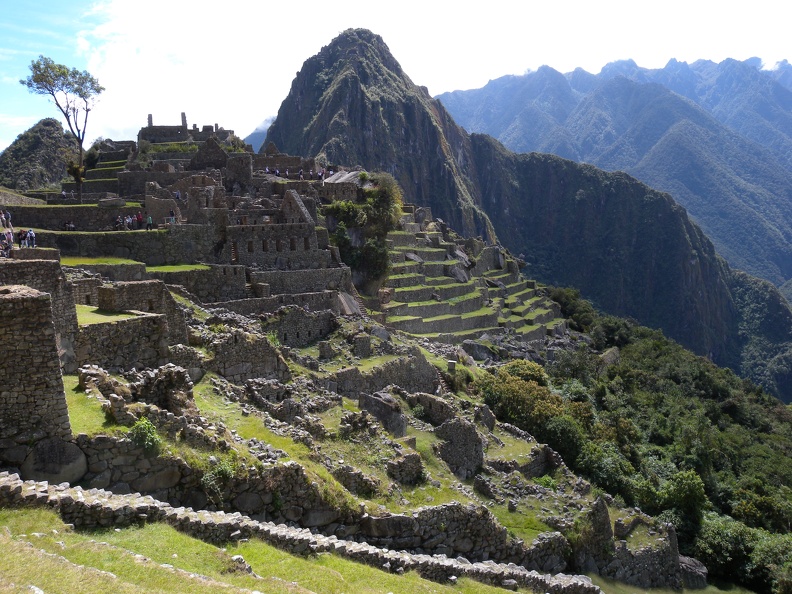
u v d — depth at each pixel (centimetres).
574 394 6188
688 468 6000
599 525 3167
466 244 12062
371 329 4300
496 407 4438
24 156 12450
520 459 3609
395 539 2142
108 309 2414
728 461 7494
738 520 5509
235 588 1291
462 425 3291
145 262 4156
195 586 1259
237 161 6575
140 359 2275
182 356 2422
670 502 4444
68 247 3925
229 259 4541
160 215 4834
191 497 1688
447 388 4341
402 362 3947
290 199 5241
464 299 8581
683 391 10662
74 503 1397
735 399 11031
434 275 8969
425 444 3066
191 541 1477
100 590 1144
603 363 9956
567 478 3594
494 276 12362
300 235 4969
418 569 1997
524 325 10494
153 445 1630
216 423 1989
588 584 2569
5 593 1059
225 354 2653
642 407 7931
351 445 2527
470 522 2434
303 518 1927
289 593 1384
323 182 6725
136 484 1603
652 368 11681
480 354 6900
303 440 2277
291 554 1664
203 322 2958
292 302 4322
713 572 4125
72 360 2041
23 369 1509
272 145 9306
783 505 5881
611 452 4622
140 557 1315
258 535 1669
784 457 8600
